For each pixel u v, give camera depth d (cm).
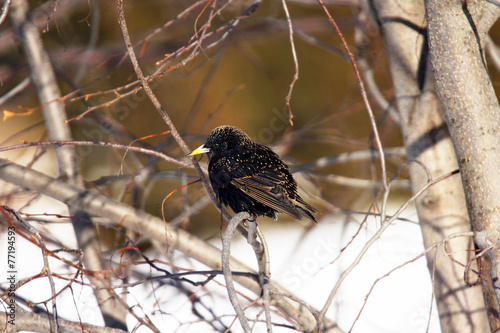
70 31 1619
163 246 1032
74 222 939
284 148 1336
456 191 842
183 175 1052
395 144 1522
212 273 766
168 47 1662
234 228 649
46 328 736
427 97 852
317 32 1903
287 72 2083
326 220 1462
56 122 994
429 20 716
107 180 1040
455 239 827
